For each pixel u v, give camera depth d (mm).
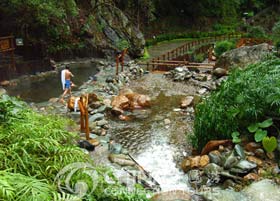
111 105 9539
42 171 2996
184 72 13570
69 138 3957
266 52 11836
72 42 17688
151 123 8664
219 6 35250
